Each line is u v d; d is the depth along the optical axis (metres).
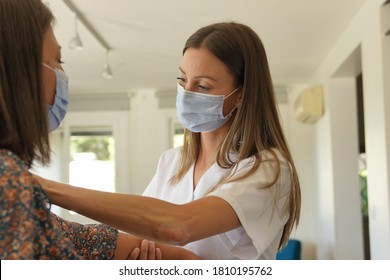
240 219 0.93
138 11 2.72
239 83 1.11
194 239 0.87
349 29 3.04
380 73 2.36
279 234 1.08
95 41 3.32
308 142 5.07
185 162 1.23
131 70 4.35
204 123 1.14
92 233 1.01
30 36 0.69
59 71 0.83
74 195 0.81
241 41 1.08
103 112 5.45
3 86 0.66
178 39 3.31
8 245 0.59
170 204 0.87
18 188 0.61
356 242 3.73
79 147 5.52
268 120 1.09
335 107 3.84
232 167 1.05
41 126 0.71
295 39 3.36
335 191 3.80
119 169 5.40
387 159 2.29
